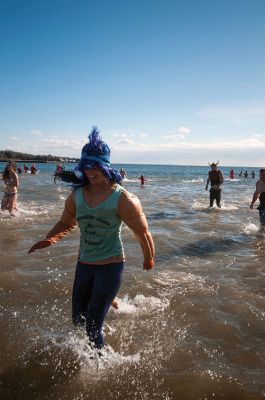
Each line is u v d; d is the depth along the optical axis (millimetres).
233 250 6922
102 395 2664
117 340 3420
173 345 3359
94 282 3068
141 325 3725
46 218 10039
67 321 3771
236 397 2676
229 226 9625
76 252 6355
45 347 3262
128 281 4965
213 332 3609
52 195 17844
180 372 2953
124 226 8633
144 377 2879
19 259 5863
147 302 4281
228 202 16531
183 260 6141
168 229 8914
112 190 2973
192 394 2695
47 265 5582
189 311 4059
